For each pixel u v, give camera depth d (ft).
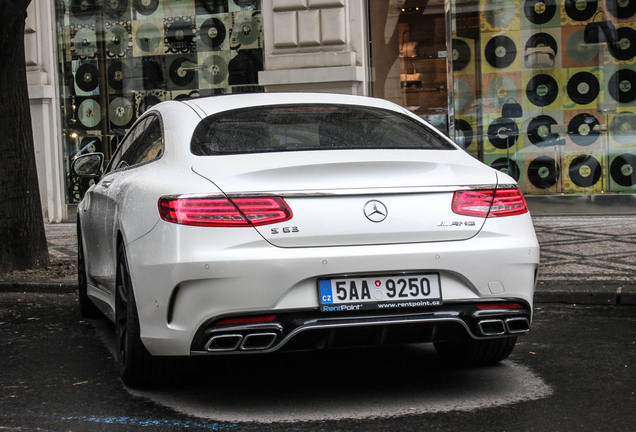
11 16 22.88
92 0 39.37
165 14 38.68
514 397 11.32
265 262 9.96
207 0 38.11
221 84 38.17
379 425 10.12
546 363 13.30
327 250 10.16
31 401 11.50
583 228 30.37
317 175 10.39
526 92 35.58
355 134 12.12
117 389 12.07
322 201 10.29
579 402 11.03
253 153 11.16
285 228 10.12
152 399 11.50
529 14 35.29
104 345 15.31
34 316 18.53
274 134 11.83
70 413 10.87
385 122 12.84
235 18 37.76
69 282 21.98
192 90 38.58
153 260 10.49
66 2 39.52
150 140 13.53
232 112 12.60
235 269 9.93
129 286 11.38
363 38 34.37
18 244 23.89
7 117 23.57
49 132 38.78
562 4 35.09
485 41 35.47
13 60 23.52
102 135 39.63
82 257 18.08
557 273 20.95
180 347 10.36
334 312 10.18
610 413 10.51
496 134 35.78
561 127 35.47
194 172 10.74
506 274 10.78
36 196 24.29
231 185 10.25
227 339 10.23
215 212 10.11
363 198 10.41
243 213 10.09
